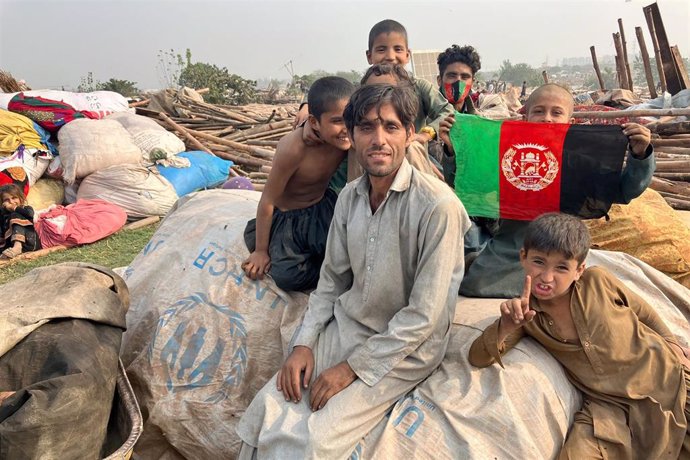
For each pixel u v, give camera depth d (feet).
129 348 9.83
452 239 7.28
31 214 21.16
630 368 7.27
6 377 7.26
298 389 7.56
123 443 7.79
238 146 32.96
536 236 7.12
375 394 7.29
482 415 7.01
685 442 7.14
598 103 44.73
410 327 7.22
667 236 11.48
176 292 9.95
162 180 25.30
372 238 7.63
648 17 42.27
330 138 8.84
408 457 6.93
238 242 10.27
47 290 8.38
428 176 7.58
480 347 7.44
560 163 8.93
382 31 13.06
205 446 8.87
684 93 33.91
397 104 7.06
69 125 25.71
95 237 21.93
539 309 7.59
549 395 7.23
